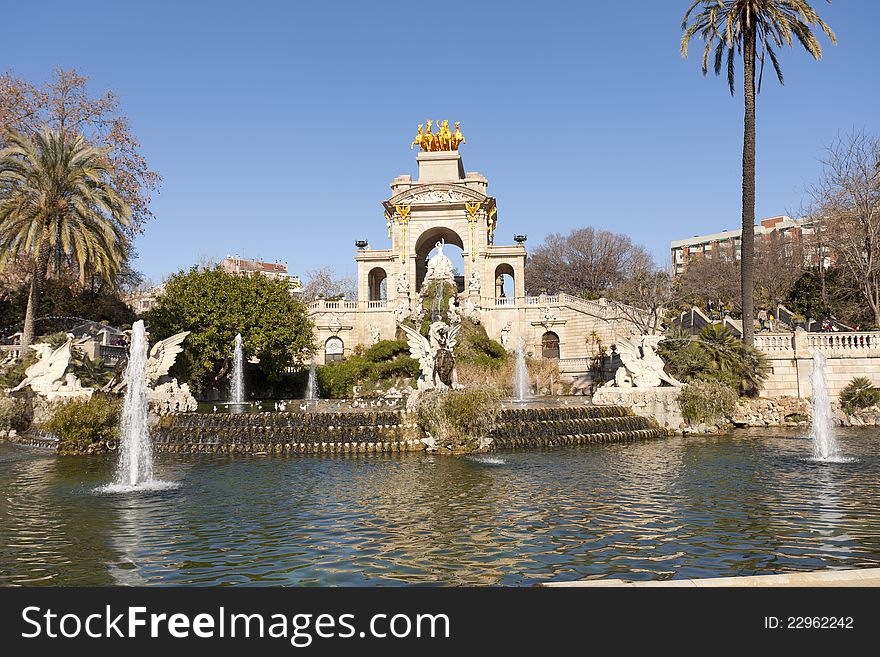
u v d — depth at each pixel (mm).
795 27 35688
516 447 25156
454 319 59156
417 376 56812
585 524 13117
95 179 36188
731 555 10906
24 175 36281
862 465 20484
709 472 19391
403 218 74625
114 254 37219
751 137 36344
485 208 74312
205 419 25500
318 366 55406
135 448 20781
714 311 59000
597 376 57906
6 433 27938
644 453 23828
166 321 41281
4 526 13242
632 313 57156
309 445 23844
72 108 46375
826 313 50594
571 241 101062
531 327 69688
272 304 44031
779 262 70375
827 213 49750
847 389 34344
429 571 10219
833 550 11125
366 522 13414
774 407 33469
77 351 32719
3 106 42656
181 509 14742
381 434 24641
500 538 12102
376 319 71875
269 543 11891
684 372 33625
